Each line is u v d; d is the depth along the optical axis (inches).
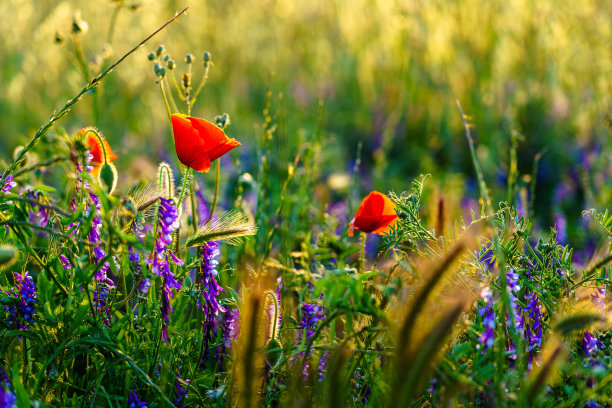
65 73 137.6
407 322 54.4
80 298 60.4
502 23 128.1
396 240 61.8
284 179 79.2
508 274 58.9
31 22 146.0
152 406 59.4
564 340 58.7
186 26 152.9
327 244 61.0
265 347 58.4
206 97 144.1
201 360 61.0
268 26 167.3
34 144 60.9
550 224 89.2
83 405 59.0
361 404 59.1
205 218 69.2
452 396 55.8
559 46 117.8
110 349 58.9
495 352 57.3
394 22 133.3
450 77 128.5
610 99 98.0
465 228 61.2
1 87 135.2
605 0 116.7
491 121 116.4
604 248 67.7
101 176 58.9
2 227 60.9
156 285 62.4
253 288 59.2
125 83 135.5
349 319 57.8
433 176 99.7
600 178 87.0
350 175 102.3
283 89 146.3
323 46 158.1
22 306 59.5
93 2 146.3
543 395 58.0
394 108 127.7
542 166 105.0
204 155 59.9
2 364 59.3
